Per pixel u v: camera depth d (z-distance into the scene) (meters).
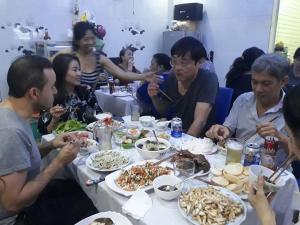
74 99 2.11
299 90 0.68
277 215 1.19
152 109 2.26
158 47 5.63
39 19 4.28
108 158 1.34
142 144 1.49
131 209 0.97
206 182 1.14
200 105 1.87
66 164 1.30
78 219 1.29
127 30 5.16
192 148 1.47
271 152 1.28
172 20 5.62
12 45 4.14
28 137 1.14
